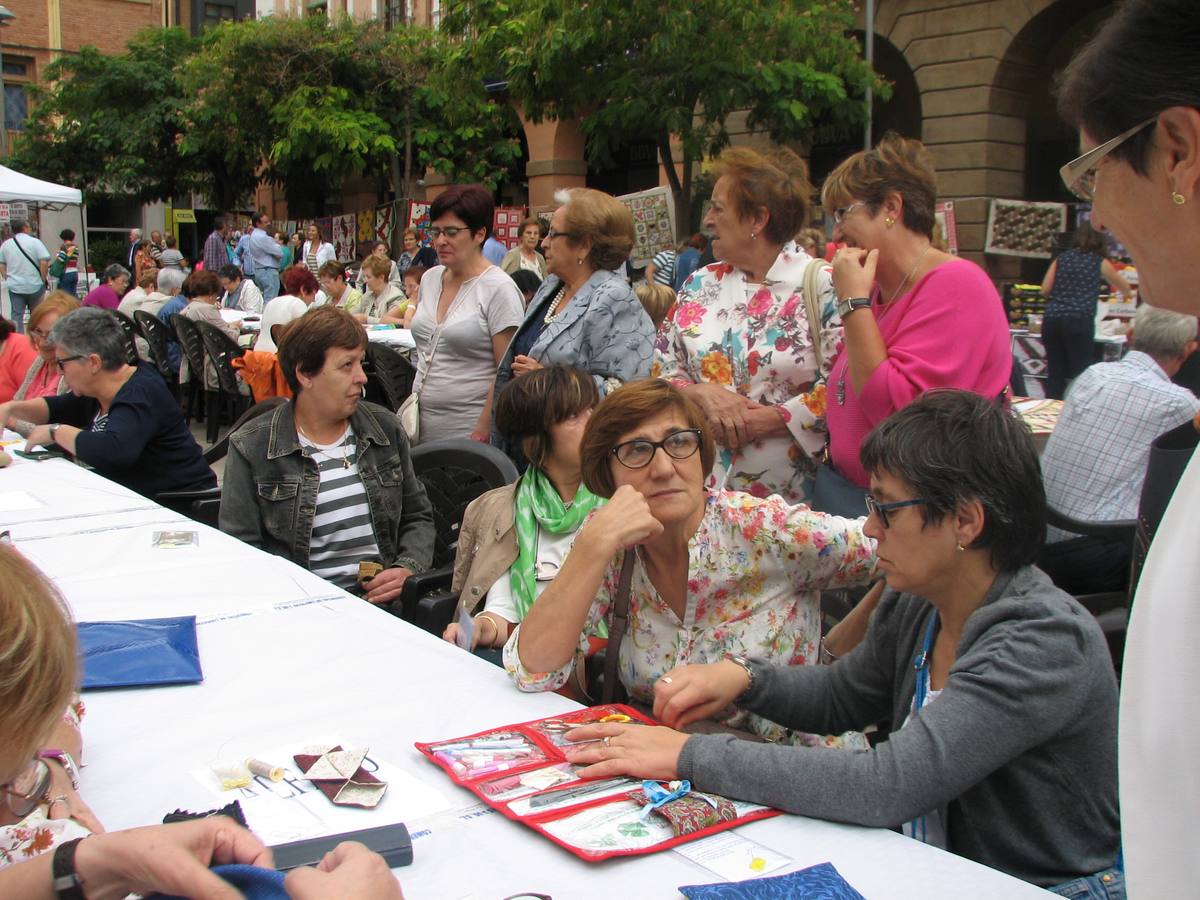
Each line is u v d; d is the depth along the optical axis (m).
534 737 1.64
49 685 1.08
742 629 2.04
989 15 12.30
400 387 6.97
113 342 4.09
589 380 2.73
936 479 1.53
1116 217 0.96
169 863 1.04
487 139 19.33
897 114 13.84
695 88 9.92
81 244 15.89
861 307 2.57
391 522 3.34
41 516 3.24
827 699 1.87
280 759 1.58
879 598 2.06
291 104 19.08
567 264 3.64
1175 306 0.97
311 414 3.25
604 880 1.25
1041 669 1.44
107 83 24.92
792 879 1.22
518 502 2.77
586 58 9.88
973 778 1.43
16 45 30.09
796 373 3.10
